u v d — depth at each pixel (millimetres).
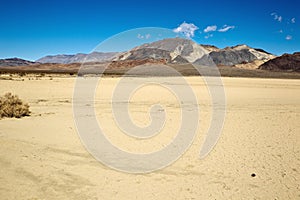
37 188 4160
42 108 12273
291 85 34812
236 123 9797
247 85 31578
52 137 7047
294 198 4129
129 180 4637
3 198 3801
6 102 10266
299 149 6574
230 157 5941
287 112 12758
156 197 4070
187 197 4090
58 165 5109
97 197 4000
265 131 8555
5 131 7398
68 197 3951
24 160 5199
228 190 4348
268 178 4836
